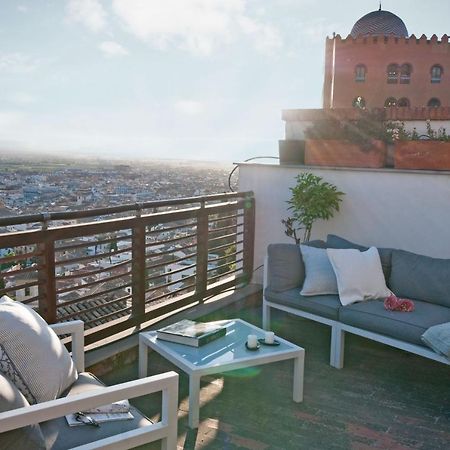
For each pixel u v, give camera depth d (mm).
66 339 3230
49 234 3088
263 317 4258
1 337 2080
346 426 2850
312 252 4125
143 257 3887
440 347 3029
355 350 4023
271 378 3471
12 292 3008
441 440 2730
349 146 5023
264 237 5512
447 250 4633
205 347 2988
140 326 3938
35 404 1915
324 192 4801
